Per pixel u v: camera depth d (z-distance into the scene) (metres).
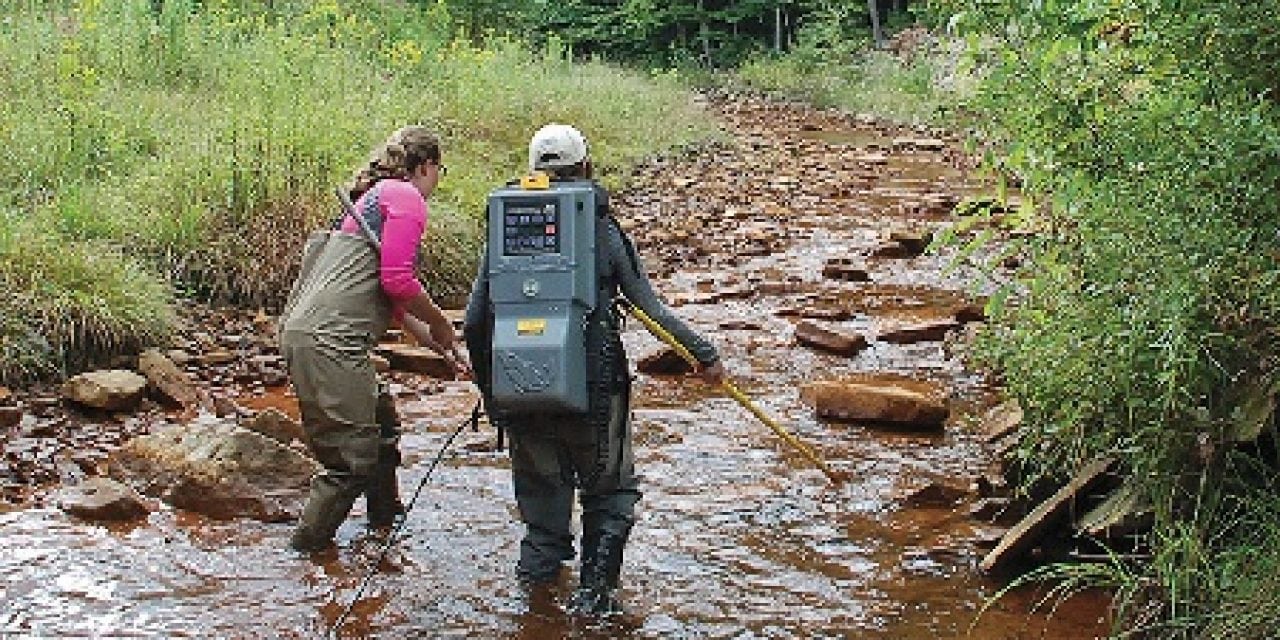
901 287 9.94
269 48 14.47
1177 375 3.97
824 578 4.75
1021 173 4.77
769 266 10.85
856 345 8.05
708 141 20.02
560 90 18.03
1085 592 4.52
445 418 6.83
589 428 4.38
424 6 26.84
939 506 5.46
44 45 12.61
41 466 5.77
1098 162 4.45
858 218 13.20
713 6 45.62
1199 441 4.10
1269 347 4.01
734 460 6.07
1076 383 4.50
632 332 8.80
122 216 8.88
